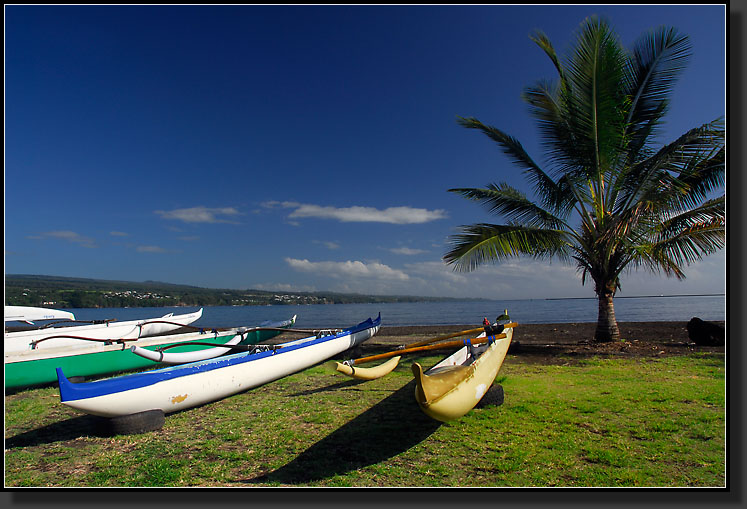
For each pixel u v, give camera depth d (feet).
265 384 25.27
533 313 130.52
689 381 21.84
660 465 12.28
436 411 12.89
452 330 61.82
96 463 13.71
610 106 32.22
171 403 18.24
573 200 38.04
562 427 15.57
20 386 23.86
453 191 39.04
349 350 37.24
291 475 12.43
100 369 27.04
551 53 36.42
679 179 33.86
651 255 35.12
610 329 37.22
